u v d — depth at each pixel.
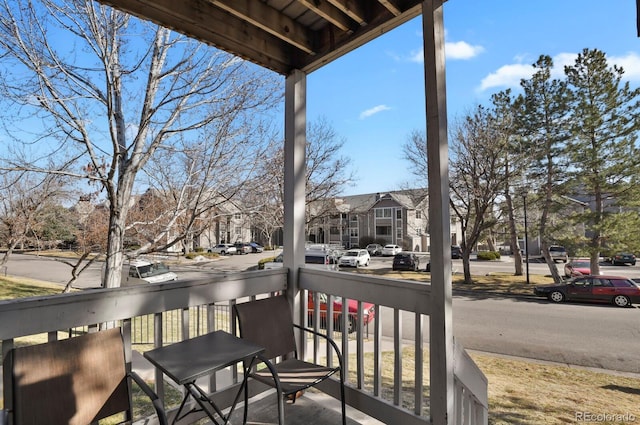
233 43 2.07
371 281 1.80
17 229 5.94
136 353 3.67
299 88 2.36
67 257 6.71
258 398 2.03
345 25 1.92
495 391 3.71
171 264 16.08
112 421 2.28
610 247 8.47
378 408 1.73
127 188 4.76
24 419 1.10
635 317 7.33
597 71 8.29
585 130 8.69
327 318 2.07
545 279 12.86
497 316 7.76
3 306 1.15
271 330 1.88
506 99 10.76
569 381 4.11
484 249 27.20
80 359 1.26
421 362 1.59
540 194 10.63
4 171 4.34
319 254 12.62
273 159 5.50
